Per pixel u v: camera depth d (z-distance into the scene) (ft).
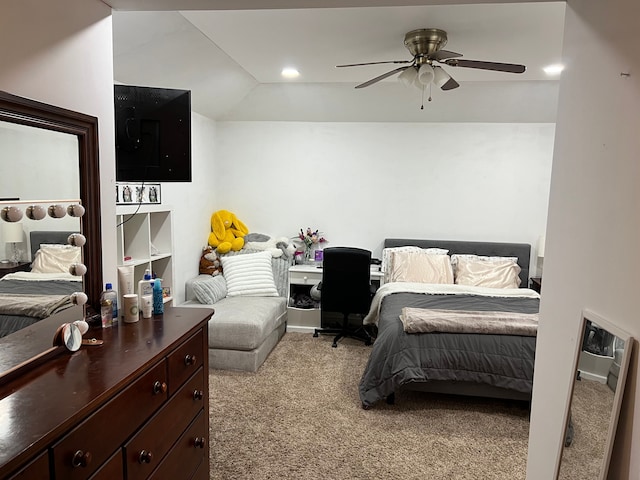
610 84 4.17
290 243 17.19
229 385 11.23
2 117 4.14
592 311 4.42
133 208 10.90
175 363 5.48
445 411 10.14
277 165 17.24
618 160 4.02
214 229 16.69
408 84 10.27
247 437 8.86
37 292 4.68
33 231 4.63
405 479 7.68
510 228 16.48
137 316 6.07
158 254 12.11
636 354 3.72
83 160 5.39
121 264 10.30
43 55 4.74
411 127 16.52
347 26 9.15
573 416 4.66
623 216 3.92
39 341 4.66
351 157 16.90
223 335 11.98
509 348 9.65
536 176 16.15
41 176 4.72
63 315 5.10
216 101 14.78
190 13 8.48
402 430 9.27
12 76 4.33
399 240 16.75
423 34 9.25
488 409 10.27
